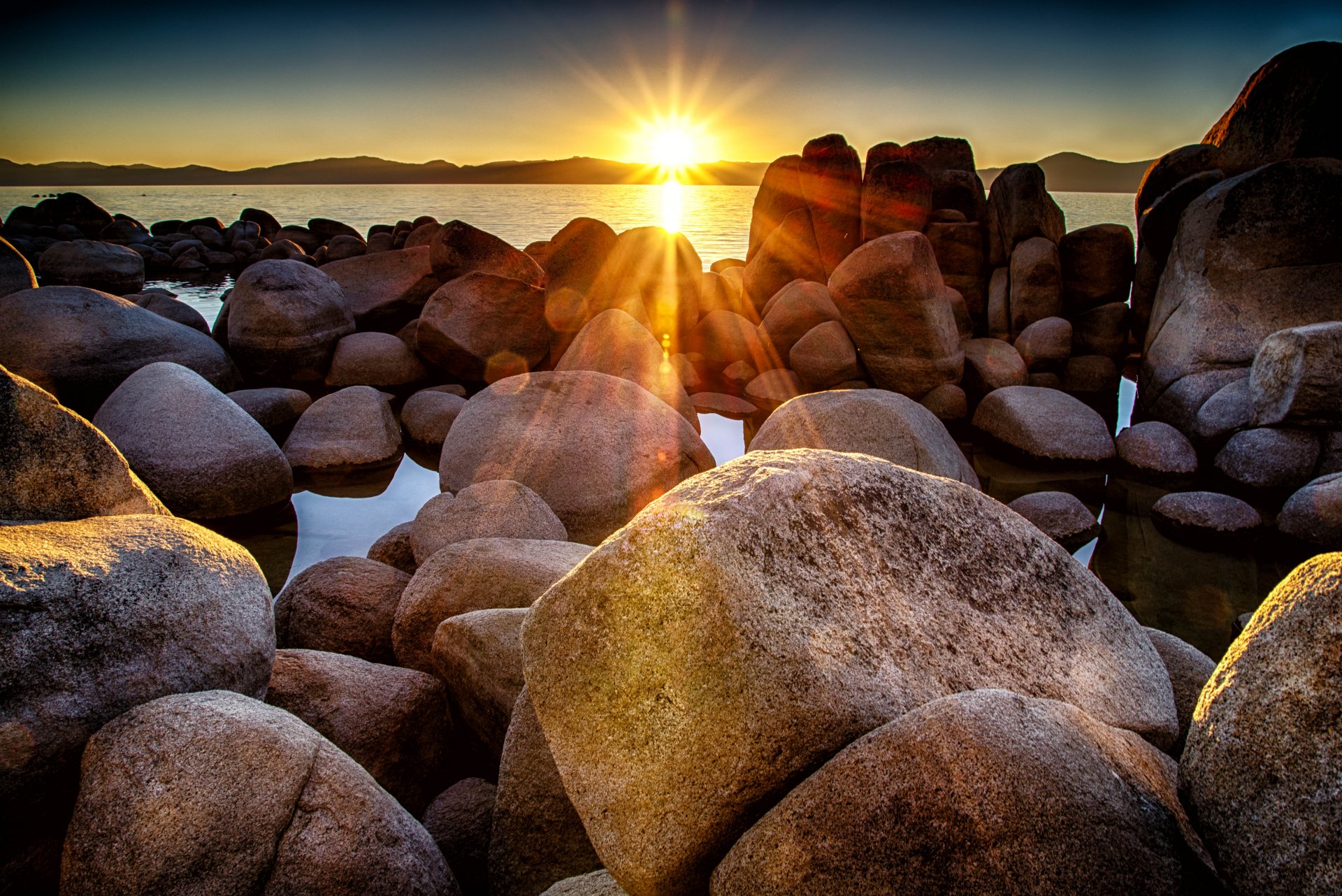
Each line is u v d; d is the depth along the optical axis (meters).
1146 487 6.91
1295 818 1.40
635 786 1.61
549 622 1.79
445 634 3.02
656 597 1.64
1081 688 2.11
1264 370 6.83
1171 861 1.47
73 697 2.01
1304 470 6.32
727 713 1.57
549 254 11.49
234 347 9.47
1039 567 2.31
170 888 1.79
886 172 11.97
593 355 8.06
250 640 2.47
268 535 5.83
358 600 3.77
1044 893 1.32
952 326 9.47
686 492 1.93
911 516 2.13
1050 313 10.65
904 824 1.39
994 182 11.59
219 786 1.88
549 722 1.75
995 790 1.39
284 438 7.93
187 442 5.80
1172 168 9.79
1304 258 7.89
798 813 1.47
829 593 1.80
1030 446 7.50
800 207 14.09
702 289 12.52
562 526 4.67
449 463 5.84
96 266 17.23
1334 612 1.45
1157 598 4.94
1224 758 1.52
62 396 7.59
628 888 1.62
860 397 5.56
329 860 1.90
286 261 10.06
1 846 1.91
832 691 1.64
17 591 2.01
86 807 1.89
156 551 2.38
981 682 1.92
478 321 9.74
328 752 2.11
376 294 12.05
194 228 27.48
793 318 10.45
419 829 2.18
